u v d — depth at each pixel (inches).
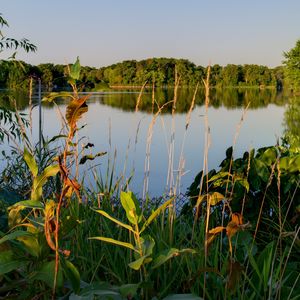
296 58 2888.8
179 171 119.4
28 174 168.9
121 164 383.2
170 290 95.8
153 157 441.4
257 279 97.1
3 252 71.6
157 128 607.5
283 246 140.5
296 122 979.9
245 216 151.3
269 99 2440.9
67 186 68.5
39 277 71.3
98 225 116.1
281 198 155.4
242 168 154.2
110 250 108.4
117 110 1256.2
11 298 76.9
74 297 70.3
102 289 72.2
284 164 155.4
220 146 567.8
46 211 69.7
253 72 3725.4
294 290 101.1
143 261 74.6
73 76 76.5
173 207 116.6
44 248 72.7
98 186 137.3
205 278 93.5
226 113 1296.8
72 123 74.7
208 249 100.4
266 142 636.7
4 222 107.0
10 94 241.6
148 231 114.7
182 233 115.7
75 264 97.5
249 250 95.7
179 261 102.0
